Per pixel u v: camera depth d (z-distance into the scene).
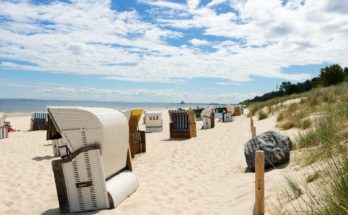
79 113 5.40
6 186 7.00
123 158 6.60
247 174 6.80
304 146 7.31
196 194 5.99
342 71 40.25
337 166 4.14
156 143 12.97
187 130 14.13
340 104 9.80
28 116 42.56
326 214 3.18
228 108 29.98
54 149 10.50
